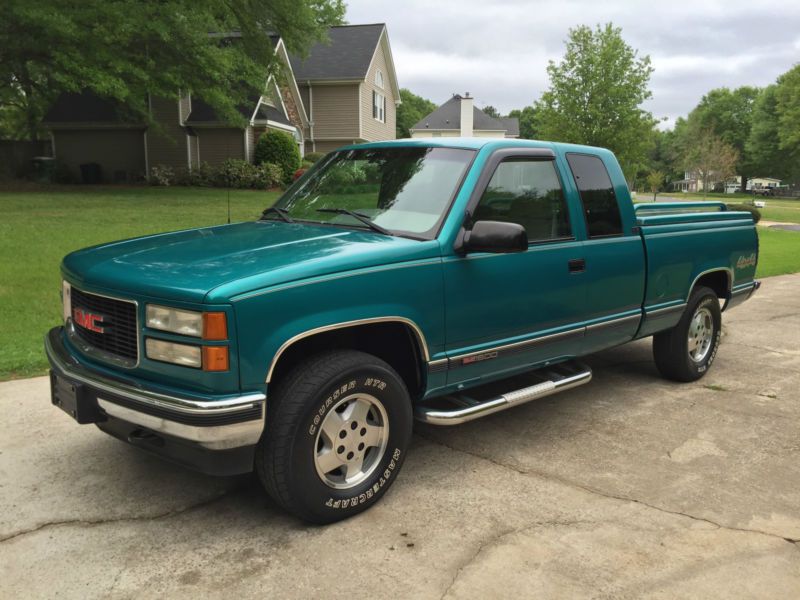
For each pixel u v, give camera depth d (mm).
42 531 3205
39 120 26641
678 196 72188
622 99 24344
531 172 4242
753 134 80312
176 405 2842
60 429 4410
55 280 8453
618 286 4789
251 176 24469
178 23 17750
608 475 3957
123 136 27016
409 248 3490
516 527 3334
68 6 17297
